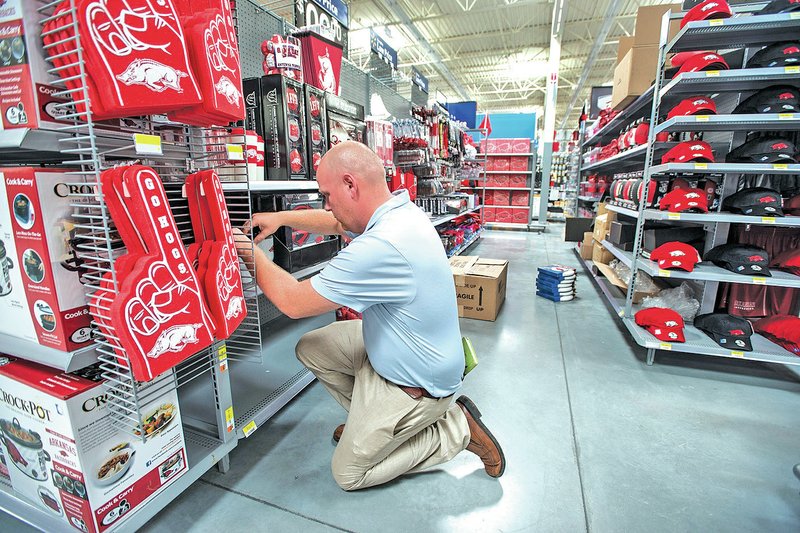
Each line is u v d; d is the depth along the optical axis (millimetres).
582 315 3449
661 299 2957
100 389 1019
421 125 3531
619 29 11016
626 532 1260
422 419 1353
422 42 10648
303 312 1222
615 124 4566
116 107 760
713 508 1355
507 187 9562
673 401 2043
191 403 1669
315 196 2014
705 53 2221
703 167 2221
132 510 1113
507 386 2199
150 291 860
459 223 5988
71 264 893
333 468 1379
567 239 6406
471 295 3336
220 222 1069
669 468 1552
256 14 2318
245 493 1399
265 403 1685
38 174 825
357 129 2404
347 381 1657
